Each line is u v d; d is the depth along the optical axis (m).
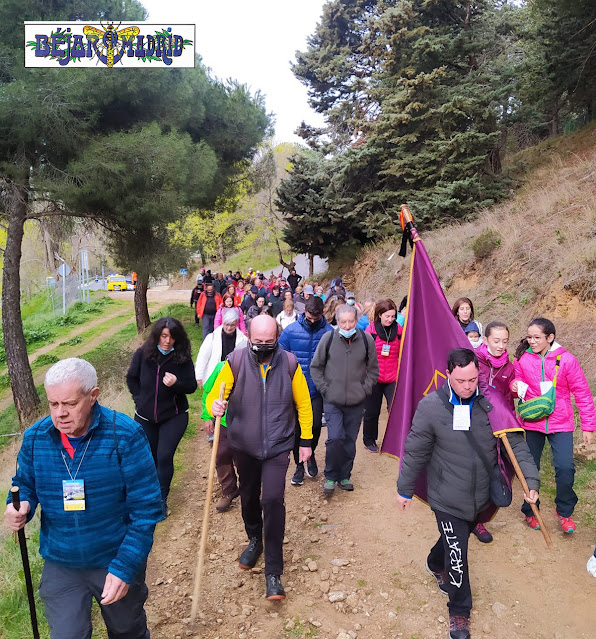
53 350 19.70
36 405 12.02
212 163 13.92
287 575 3.83
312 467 5.65
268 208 41.06
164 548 4.26
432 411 3.03
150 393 4.37
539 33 15.92
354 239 20.27
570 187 11.34
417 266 4.36
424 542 4.19
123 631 2.50
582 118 19.97
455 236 13.62
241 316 7.11
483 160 15.84
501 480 3.01
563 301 8.09
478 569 3.77
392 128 17.42
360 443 6.74
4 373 18.22
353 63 24.12
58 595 2.40
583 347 7.07
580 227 9.29
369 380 4.95
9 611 3.35
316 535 4.41
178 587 3.70
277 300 13.53
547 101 17.25
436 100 16.28
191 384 4.44
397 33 16.89
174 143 11.70
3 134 10.41
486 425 2.99
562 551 3.91
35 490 2.36
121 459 2.30
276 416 3.53
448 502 3.01
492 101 15.84
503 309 9.36
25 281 39.25
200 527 4.59
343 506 4.91
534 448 4.15
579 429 5.71
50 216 13.07
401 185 18.45
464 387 2.89
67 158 11.47
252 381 3.53
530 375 4.05
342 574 3.81
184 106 14.09
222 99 18.05
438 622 3.23
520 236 10.62
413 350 4.31
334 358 4.91
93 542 2.31
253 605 3.46
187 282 53.75
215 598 3.55
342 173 18.50
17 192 11.23
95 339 21.06
